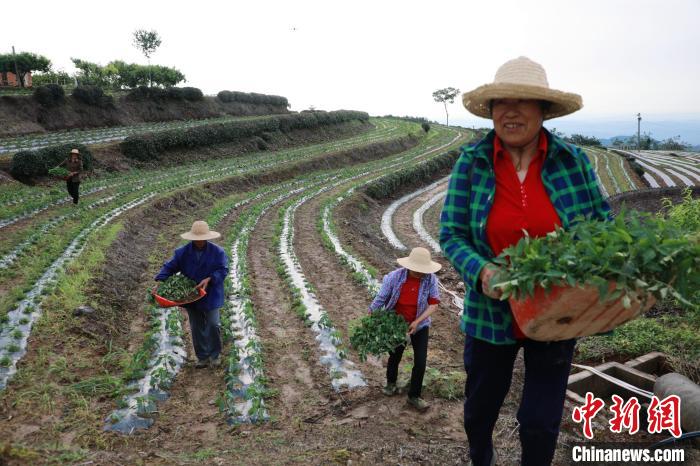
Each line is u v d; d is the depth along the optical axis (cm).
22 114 3328
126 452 490
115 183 2459
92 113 3859
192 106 5006
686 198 1069
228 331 856
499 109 295
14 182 2105
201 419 589
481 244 312
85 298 912
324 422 584
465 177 317
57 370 665
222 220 2086
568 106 288
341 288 1195
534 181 306
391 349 589
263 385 676
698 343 681
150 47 5694
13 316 816
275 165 3581
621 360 684
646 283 243
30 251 1203
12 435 502
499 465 427
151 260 1377
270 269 1362
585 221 288
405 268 605
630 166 5978
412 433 547
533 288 248
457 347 827
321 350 809
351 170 4056
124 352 764
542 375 313
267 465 433
